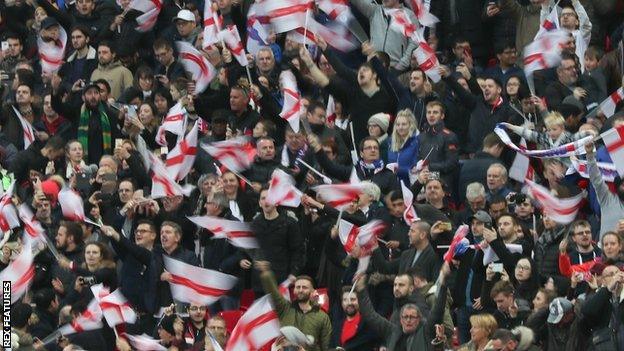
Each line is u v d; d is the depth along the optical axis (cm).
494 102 8081
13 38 9431
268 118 8269
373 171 7694
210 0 8662
